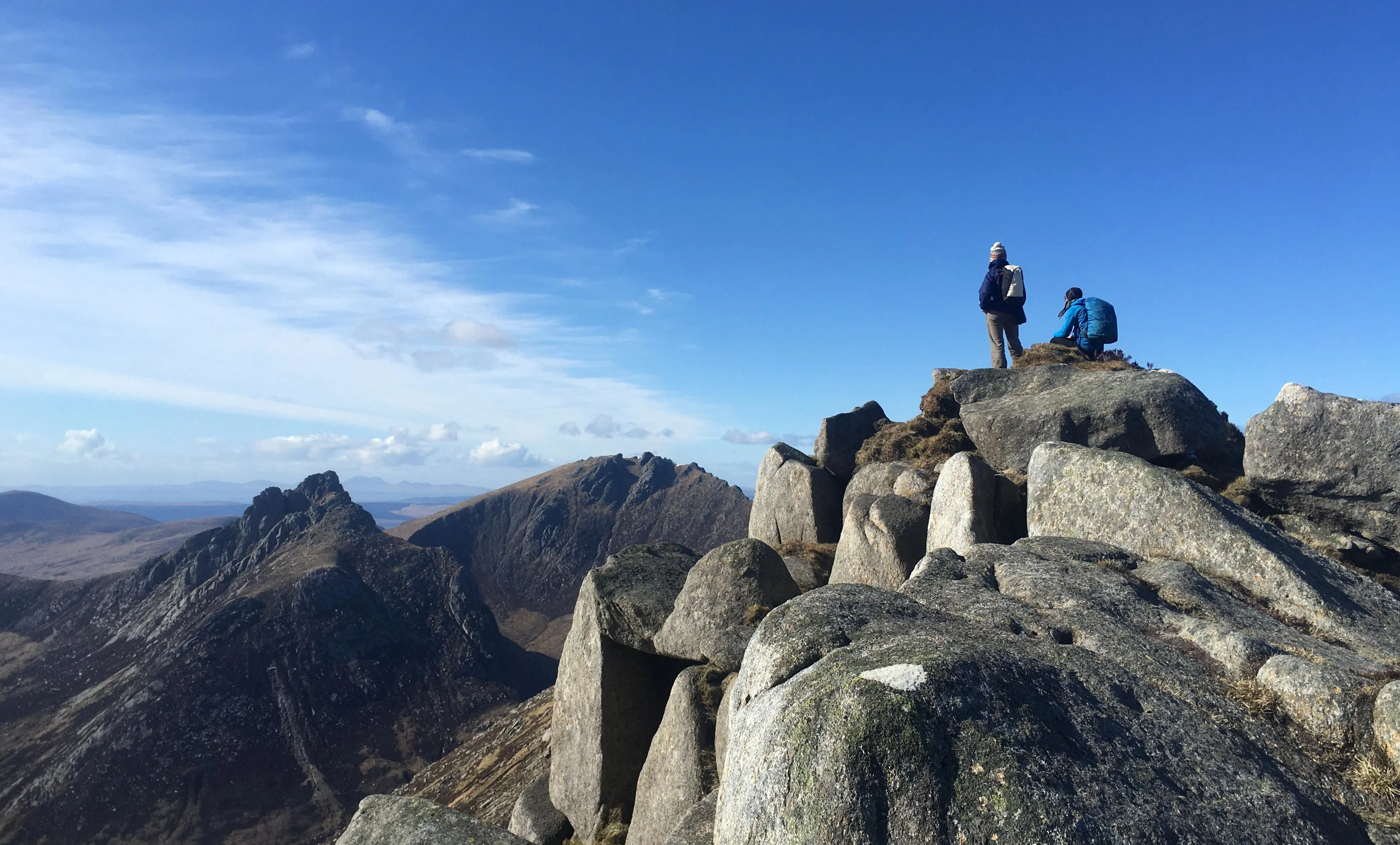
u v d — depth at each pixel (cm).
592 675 1773
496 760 4047
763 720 745
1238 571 1265
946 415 2709
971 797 610
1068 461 1606
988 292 2888
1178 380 2177
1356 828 704
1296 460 1673
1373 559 1563
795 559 2261
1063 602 1060
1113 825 601
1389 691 789
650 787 1488
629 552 1973
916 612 956
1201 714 804
